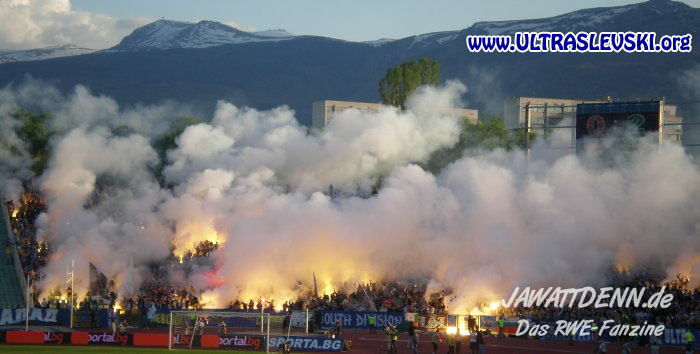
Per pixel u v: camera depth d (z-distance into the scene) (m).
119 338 103.88
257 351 100.75
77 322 121.38
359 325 123.25
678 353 97.81
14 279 139.75
